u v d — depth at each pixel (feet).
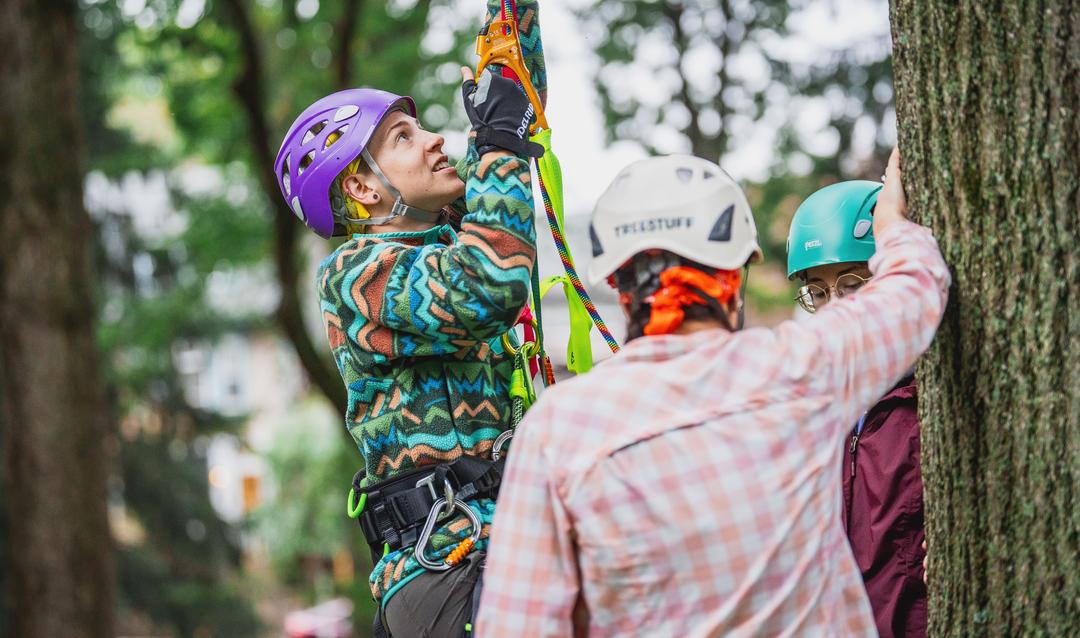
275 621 94.89
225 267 52.60
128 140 60.64
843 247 11.14
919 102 8.13
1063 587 7.68
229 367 137.08
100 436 31.94
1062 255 7.66
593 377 6.82
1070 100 7.71
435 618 8.24
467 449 8.63
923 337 6.97
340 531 93.45
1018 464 7.77
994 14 7.82
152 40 40.06
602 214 6.89
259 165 39.45
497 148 8.46
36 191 30.89
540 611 6.69
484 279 8.14
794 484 6.46
